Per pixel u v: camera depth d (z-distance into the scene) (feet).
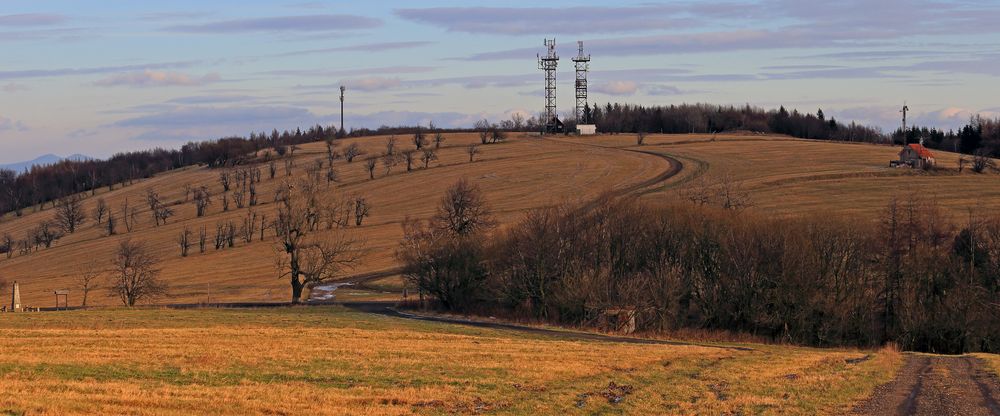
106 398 101.24
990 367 156.46
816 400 110.73
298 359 144.25
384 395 111.86
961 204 475.31
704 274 295.48
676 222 312.29
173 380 119.14
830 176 583.99
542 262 295.69
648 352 172.76
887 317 284.61
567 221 314.76
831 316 274.36
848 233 294.46
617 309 270.05
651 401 110.11
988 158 650.84
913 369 150.82
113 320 241.55
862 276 289.33
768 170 635.25
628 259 309.83
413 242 338.54
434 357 152.76
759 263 278.05
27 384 108.88
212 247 535.19
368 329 226.79
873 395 116.37
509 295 300.81
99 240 599.57
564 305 281.74
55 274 488.02
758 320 277.44
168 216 647.97
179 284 418.72
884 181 567.59
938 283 284.82
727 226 302.04
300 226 352.90
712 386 123.24
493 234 353.10
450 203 403.54
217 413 96.58
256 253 504.84
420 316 288.71
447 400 109.81
